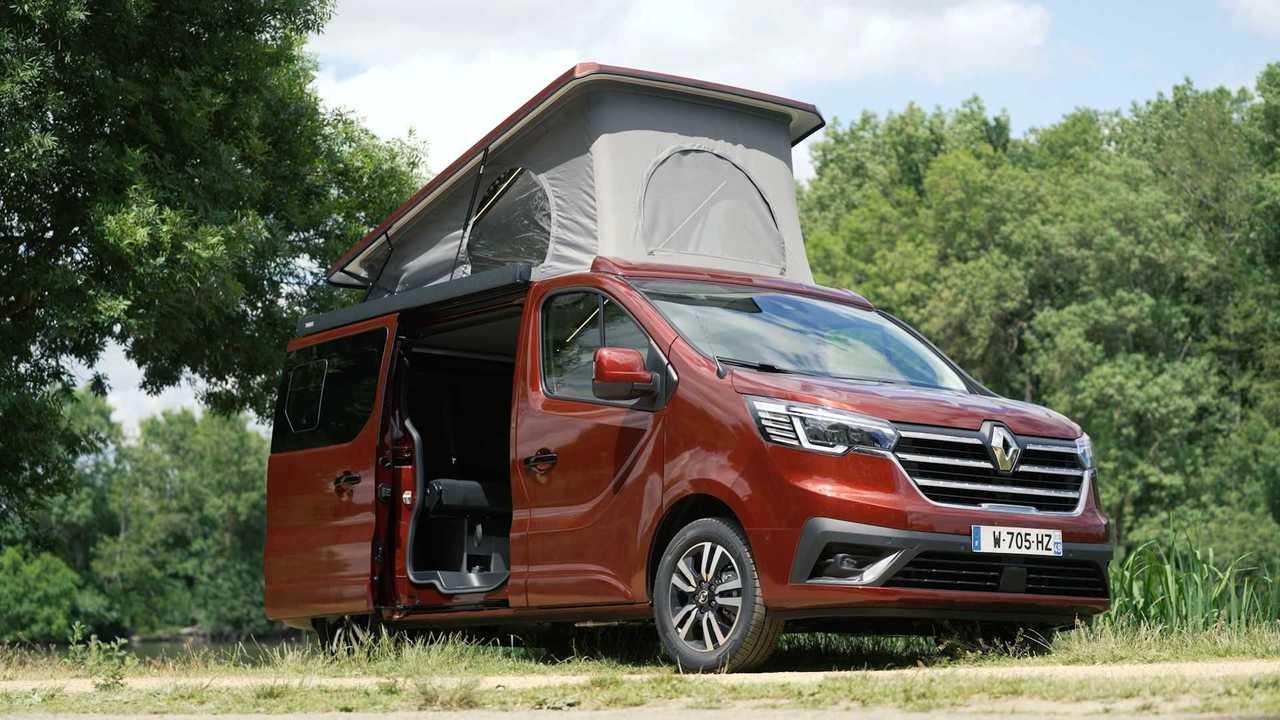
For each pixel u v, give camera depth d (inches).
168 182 659.4
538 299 322.0
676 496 274.8
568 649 369.1
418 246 416.5
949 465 264.7
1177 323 1947.6
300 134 804.6
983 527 261.4
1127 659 277.6
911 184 2834.6
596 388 282.0
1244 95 2236.7
